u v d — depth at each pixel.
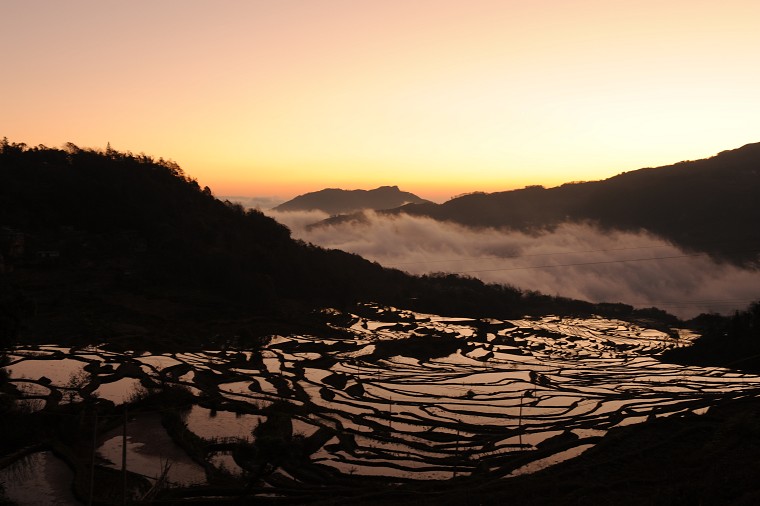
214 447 62.62
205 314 140.38
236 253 183.88
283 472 57.03
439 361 127.56
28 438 62.09
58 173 192.00
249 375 97.62
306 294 183.62
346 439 67.31
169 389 80.69
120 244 167.00
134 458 59.44
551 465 60.00
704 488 44.78
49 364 95.38
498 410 84.62
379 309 186.62
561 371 118.94
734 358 127.12
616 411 84.38
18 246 151.25
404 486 53.94
